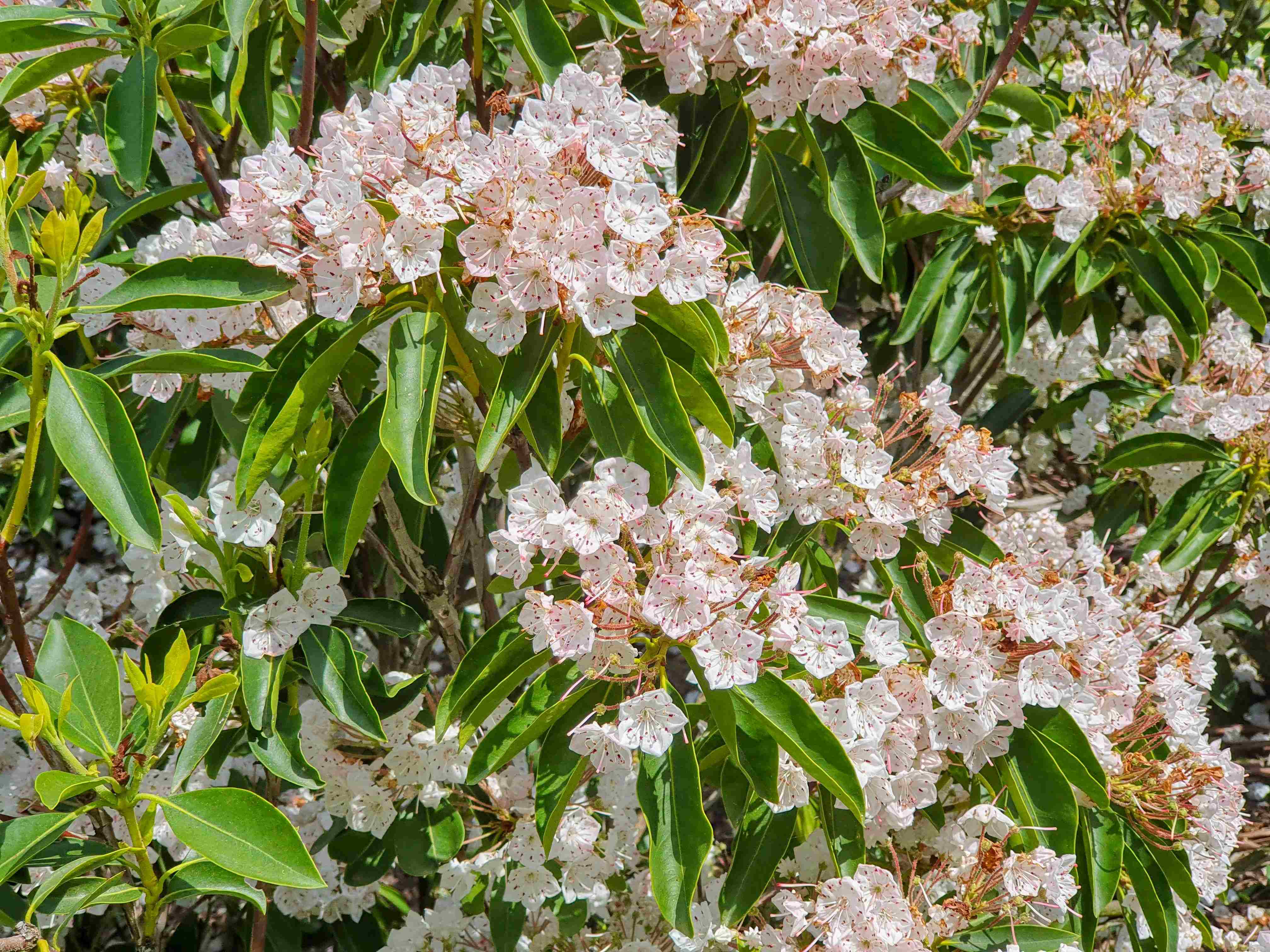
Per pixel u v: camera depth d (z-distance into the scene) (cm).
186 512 112
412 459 106
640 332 109
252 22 117
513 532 107
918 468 116
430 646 132
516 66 126
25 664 113
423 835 122
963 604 113
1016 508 181
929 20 121
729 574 107
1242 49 178
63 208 124
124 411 108
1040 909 117
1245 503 133
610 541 106
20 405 113
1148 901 118
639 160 108
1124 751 123
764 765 109
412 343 107
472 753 122
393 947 126
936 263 135
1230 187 135
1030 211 135
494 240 106
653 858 108
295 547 120
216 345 114
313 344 109
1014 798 115
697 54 117
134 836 109
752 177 132
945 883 117
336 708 114
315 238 108
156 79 115
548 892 121
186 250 114
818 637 109
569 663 111
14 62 123
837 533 134
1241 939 141
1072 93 146
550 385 109
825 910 112
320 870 129
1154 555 133
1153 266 133
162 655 116
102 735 109
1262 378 135
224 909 138
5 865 105
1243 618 156
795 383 117
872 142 122
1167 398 141
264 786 132
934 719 113
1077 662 114
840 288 169
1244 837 148
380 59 122
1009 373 160
